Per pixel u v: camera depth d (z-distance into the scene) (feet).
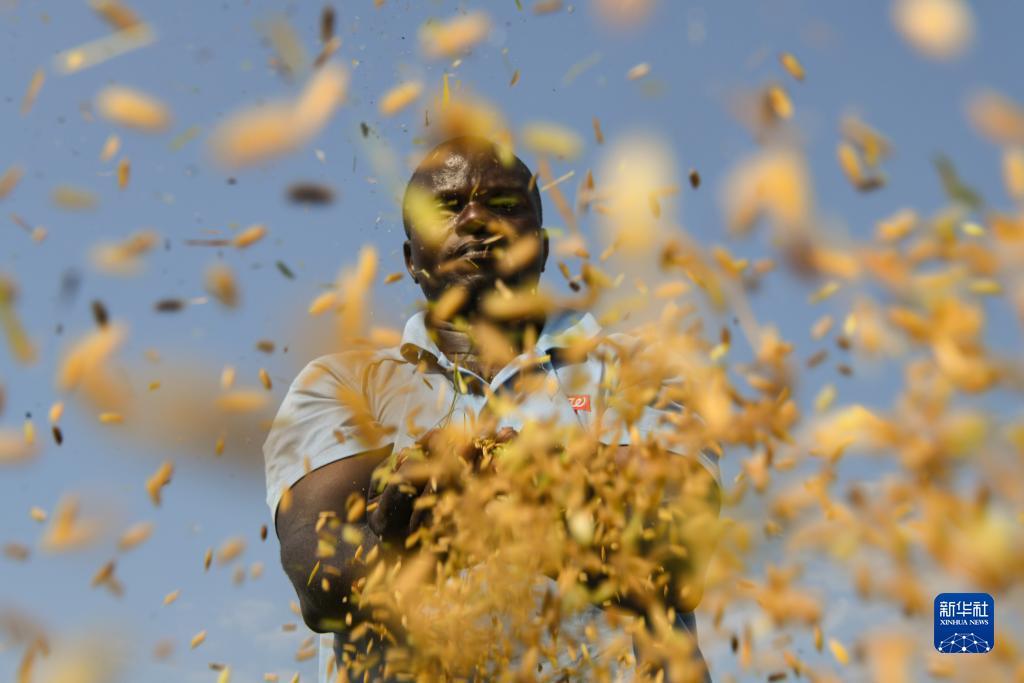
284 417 9.24
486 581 8.00
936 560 7.50
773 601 8.05
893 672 7.53
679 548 8.04
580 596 7.97
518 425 8.88
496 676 8.11
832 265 7.50
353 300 8.63
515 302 8.87
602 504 8.03
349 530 8.25
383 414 9.26
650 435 8.35
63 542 8.05
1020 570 7.31
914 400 7.61
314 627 8.64
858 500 7.86
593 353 9.01
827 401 7.89
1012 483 7.34
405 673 8.32
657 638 8.15
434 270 9.34
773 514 8.11
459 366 9.30
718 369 8.21
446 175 9.35
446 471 7.83
